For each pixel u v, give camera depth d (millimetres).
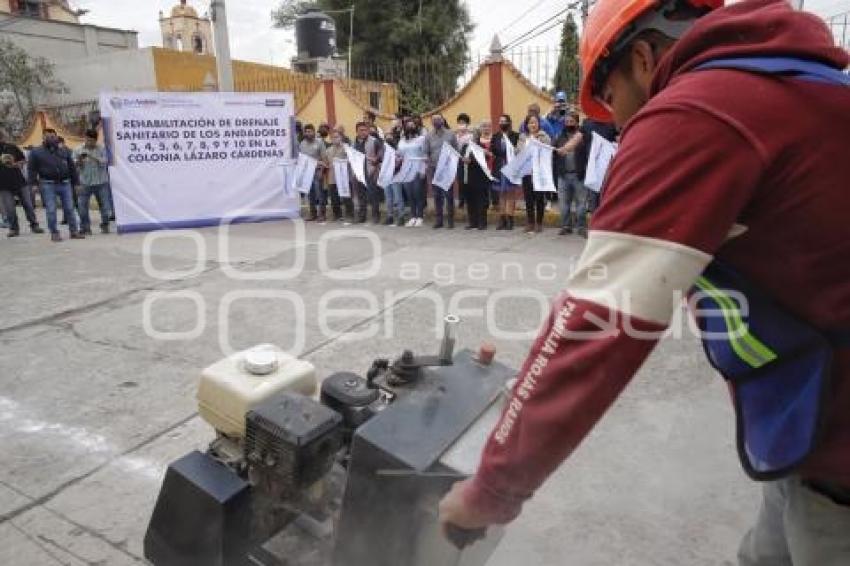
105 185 10266
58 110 18844
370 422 1483
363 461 1434
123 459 3010
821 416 930
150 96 10039
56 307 5648
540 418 902
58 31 29547
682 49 947
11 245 9250
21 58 22359
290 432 1615
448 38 27141
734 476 2662
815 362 926
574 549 2275
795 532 1106
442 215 9344
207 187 10562
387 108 17719
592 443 2932
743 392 1037
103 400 3652
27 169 9617
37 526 2527
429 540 1429
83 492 2754
